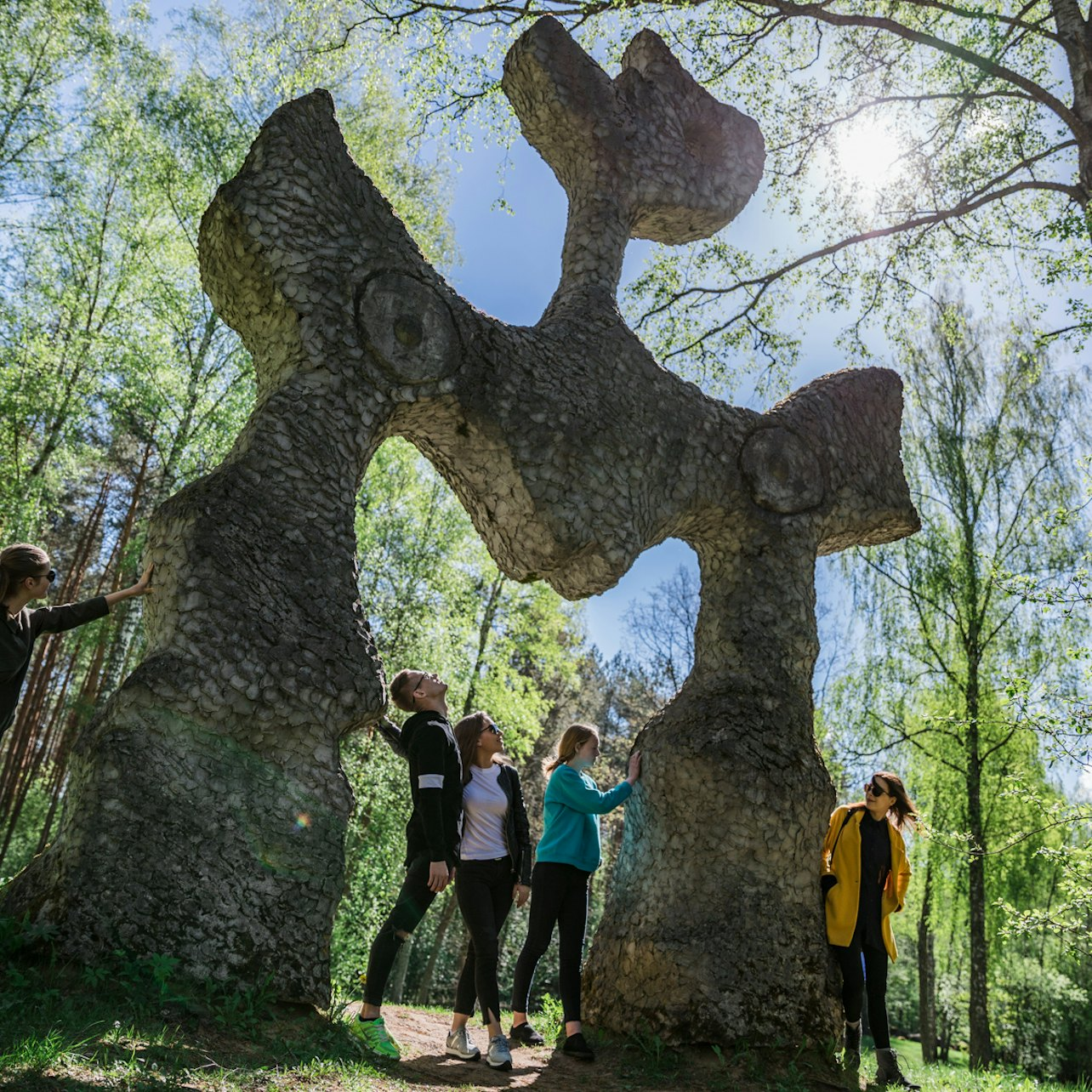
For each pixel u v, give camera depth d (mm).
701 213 7098
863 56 12188
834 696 16625
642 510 6062
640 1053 5219
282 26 16906
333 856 4387
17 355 14984
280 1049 3682
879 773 5973
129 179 16406
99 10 16000
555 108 6730
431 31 11500
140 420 17344
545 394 5809
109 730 4137
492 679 18906
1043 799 9375
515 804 5164
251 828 4211
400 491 18141
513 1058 5086
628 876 6008
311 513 4828
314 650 4582
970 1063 14008
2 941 3629
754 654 6281
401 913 4582
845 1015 5645
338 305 5148
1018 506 15859
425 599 17953
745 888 5602
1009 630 15617
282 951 4129
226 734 4285
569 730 5609
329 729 4543
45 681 19531
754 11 11523
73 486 22969
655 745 6113
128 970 3701
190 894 3994
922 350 16891
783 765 5922
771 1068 5113
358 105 17594
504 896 5078
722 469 6586
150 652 4512
